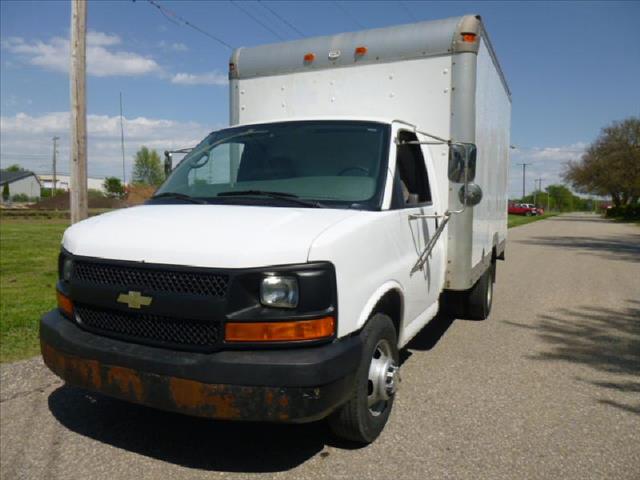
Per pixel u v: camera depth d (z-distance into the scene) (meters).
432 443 4.00
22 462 3.74
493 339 6.77
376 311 4.03
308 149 4.61
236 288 3.14
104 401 4.73
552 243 22.62
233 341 3.14
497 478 3.55
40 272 11.52
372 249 3.78
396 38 5.72
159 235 3.46
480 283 7.45
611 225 43.19
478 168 6.05
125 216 3.96
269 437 4.09
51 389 4.95
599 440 4.08
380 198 4.13
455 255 5.57
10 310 7.54
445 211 5.22
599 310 8.59
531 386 5.16
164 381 3.21
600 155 67.88
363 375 3.65
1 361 5.57
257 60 6.43
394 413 4.51
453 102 5.50
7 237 20.20
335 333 3.31
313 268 3.21
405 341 4.51
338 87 6.02
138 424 4.30
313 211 3.84
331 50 6.02
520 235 28.27
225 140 4.99
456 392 4.98
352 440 3.92
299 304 3.18
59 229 24.94
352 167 4.38
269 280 3.15
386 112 5.79
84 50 8.64
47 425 4.27
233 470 3.64
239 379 3.08
